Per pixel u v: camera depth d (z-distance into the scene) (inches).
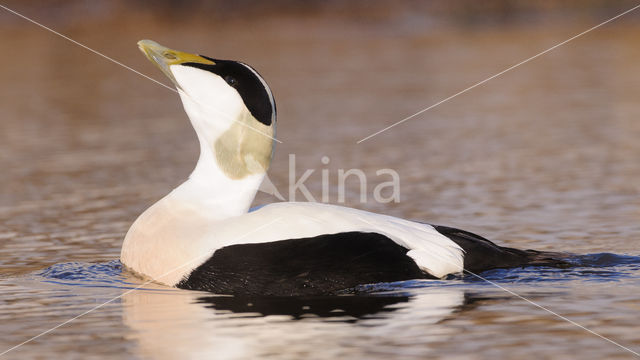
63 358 273.6
